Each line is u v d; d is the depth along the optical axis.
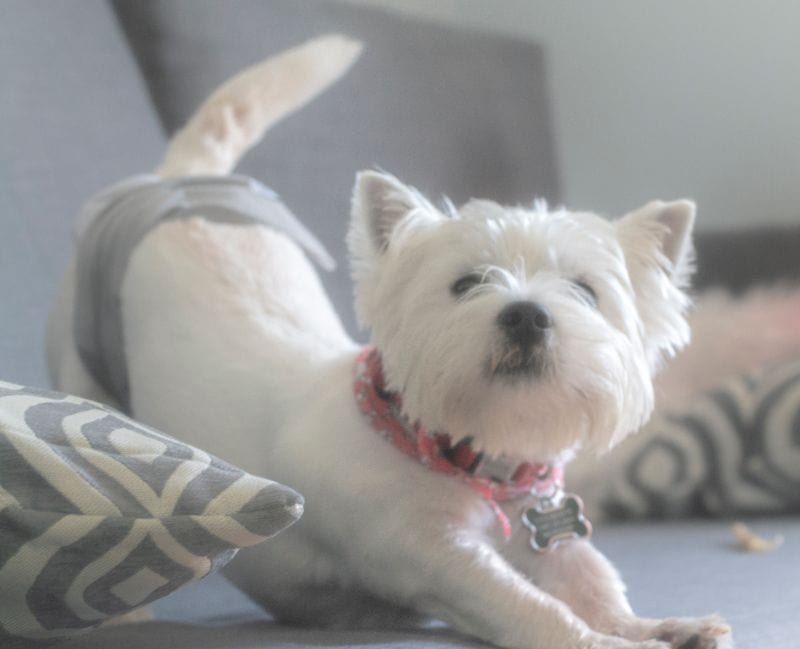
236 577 1.28
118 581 0.78
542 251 1.17
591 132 3.14
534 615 0.98
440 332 1.11
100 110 1.98
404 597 1.09
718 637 1.00
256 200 1.69
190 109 2.15
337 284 2.13
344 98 2.29
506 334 1.08
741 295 2.41
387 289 1.21
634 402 1.19
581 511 1.19
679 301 1.29
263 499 0.78
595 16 3.13
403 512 1.09
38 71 1.90
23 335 1.69
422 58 2.47
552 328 1.09
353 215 1.29
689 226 1.29
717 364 2.32
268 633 1.06
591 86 3.14
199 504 0.77
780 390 1.95
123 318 1.53
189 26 2.17
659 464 1.94
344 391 1.22
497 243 1.17
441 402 1.11
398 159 2.33
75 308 1.64
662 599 1.25
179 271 1.50
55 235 1.81
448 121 2.46
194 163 1.81
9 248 1.73
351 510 1.11
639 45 3.10
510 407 1.10
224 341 1.40
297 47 2.17
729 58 3.00
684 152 3.07
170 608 1.37
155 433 0.84
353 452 1.14
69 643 0.98
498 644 1.00
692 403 2.03
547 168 2.64
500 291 1.11
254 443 1.28
